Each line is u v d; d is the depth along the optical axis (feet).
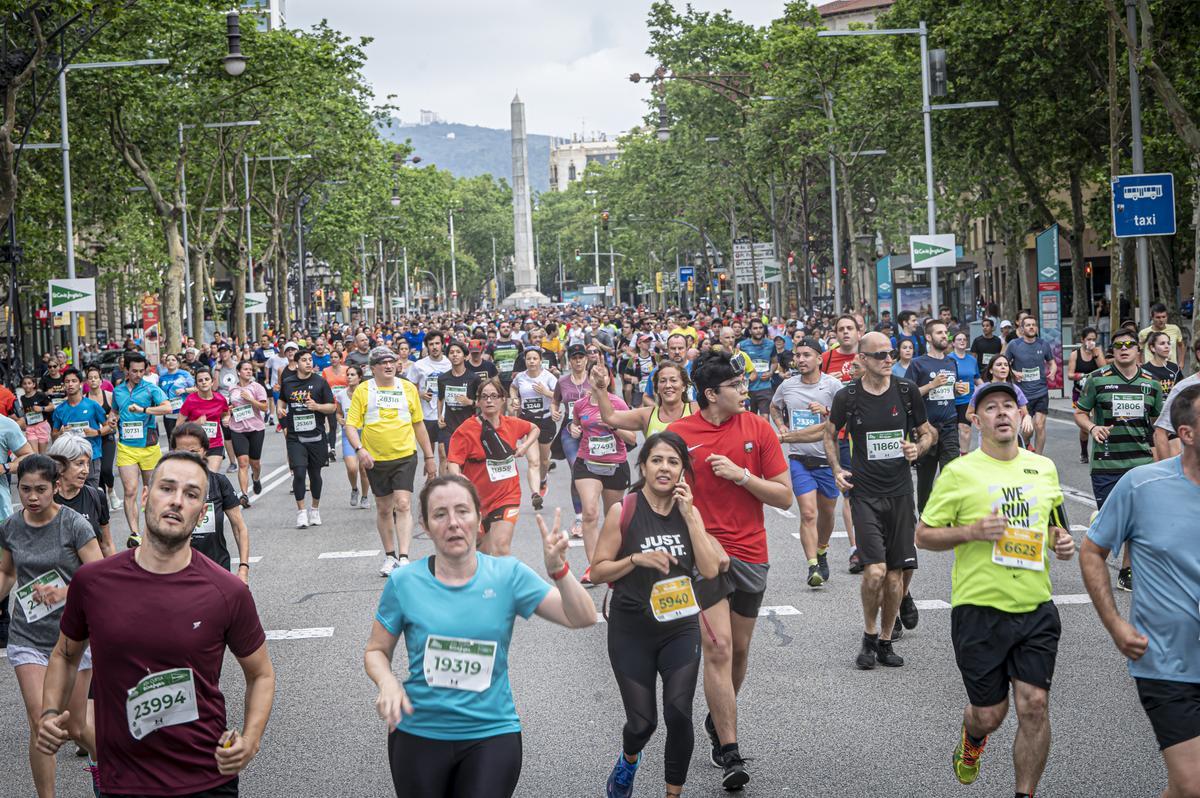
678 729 21.39
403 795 17.24
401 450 43.91
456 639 17.16
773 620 36.01
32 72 78.18
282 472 80.69
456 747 17.15
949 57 128.47
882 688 28.99
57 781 25.08
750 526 25.22
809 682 29.68
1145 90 119.14
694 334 116.06
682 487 22.02
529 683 30.45
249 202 185.06
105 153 129.29
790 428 40.04
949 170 160.66
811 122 163.02
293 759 25.58
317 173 198.39
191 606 17.02
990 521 21.18
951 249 122.21
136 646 16.84
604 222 291.17
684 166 207.31
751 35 190.60
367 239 335.47
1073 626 34.32
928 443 30.94
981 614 21.59
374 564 46.98
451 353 53.47
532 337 87.10
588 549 40.83
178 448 29.78
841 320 43.21
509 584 17.43
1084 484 60.54
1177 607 18.40
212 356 117.39
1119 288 103.50
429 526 17.22
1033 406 60.03
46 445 59.36
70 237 103.50
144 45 116.57
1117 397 39.32
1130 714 26.61
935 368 49.11
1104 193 128.98
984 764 23.97
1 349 134.10
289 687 30.96
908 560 30.91
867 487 30.89
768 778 23.48
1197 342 42.24
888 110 147.84
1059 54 122.42
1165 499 18.61
